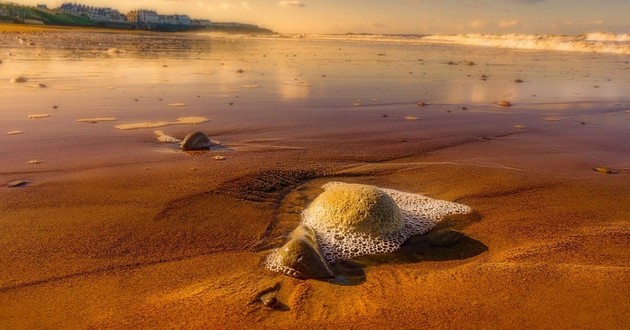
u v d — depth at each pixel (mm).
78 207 790
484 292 551
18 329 482
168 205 810
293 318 502
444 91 2303
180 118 1517
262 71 3027
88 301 535
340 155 1165
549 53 5887
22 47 4195
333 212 718
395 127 1491
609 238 717
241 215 789
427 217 797
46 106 1628
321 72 3061
